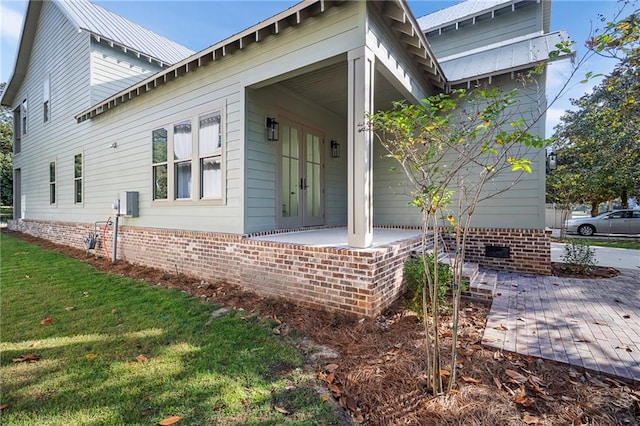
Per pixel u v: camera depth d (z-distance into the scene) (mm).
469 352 2732
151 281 5340
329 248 3764
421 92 5711
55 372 2486
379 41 3977
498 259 5883
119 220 7324
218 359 2688
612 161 10758
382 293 3688
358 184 3701
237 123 4996
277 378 2414
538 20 6953
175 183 6094
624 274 5664
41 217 11531
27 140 12727
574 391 2203
